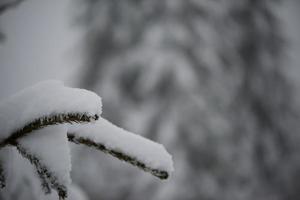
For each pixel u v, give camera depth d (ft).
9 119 2.21
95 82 29.94
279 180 30.04
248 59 31.94
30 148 2.12
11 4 5.16
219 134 26.16
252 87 30.73
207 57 27.99
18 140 2.15
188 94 26.30
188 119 25.80
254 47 32.83
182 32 28.40
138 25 30.17
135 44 29.63
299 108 33.35
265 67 32.76
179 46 27.89
